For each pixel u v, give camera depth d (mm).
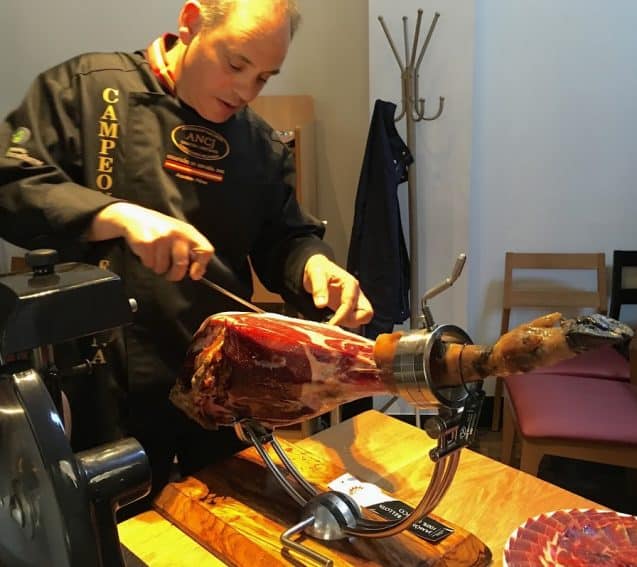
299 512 855
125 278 1062
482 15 2359
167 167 1095
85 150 1070
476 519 882
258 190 1188
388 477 1001
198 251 880
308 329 794
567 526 797
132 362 1079
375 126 2174
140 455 553
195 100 1078
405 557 759
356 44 2461
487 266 2594
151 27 2510
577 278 2527
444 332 656
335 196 2631
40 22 2520
